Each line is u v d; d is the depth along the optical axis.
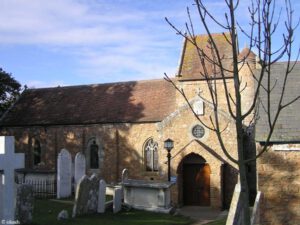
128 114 39.38
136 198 25.08
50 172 31.64
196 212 28.42
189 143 31.23
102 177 39.47
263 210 16.64
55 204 24.41
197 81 36.56
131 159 38.47
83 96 43.97
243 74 31.28
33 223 17.31
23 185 16.94
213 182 30.33
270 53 7.32
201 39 38.69
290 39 6.94
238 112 7.13
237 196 12.09
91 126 40.41
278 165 16.70
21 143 43.59
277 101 18.03
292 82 18.88
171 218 22.25
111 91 43.12
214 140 31.78
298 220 16.34
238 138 7.18
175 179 30.80
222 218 25.22
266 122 17.25
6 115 45.16
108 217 21.05
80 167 30.92
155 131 37.66
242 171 7.21
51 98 45.38
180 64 38.00
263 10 6.90
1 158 11.16
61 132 41.69
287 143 16.61
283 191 16.59
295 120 17.05
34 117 43.50
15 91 47.69
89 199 21.53
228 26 7.09
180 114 32.91
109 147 39.50
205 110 32.16
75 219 19.42
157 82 41.91
